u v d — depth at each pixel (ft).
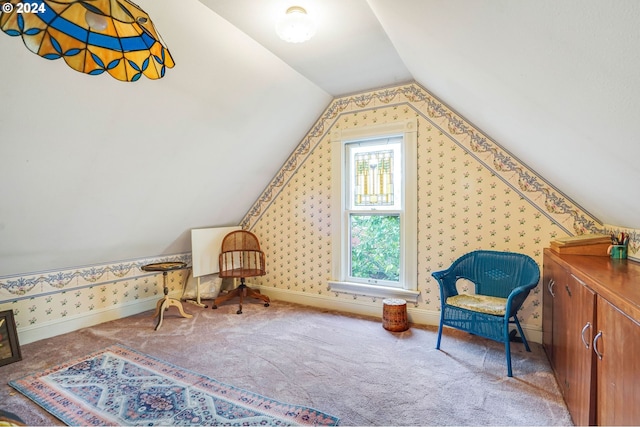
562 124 3.93
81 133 6.24
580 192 6.29
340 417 5.17
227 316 10.22
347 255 10.88
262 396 5.76
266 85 8.53
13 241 7.22
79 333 8.83
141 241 10.17
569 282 5.16
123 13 3.60
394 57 8.04
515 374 6.46
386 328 9.00
